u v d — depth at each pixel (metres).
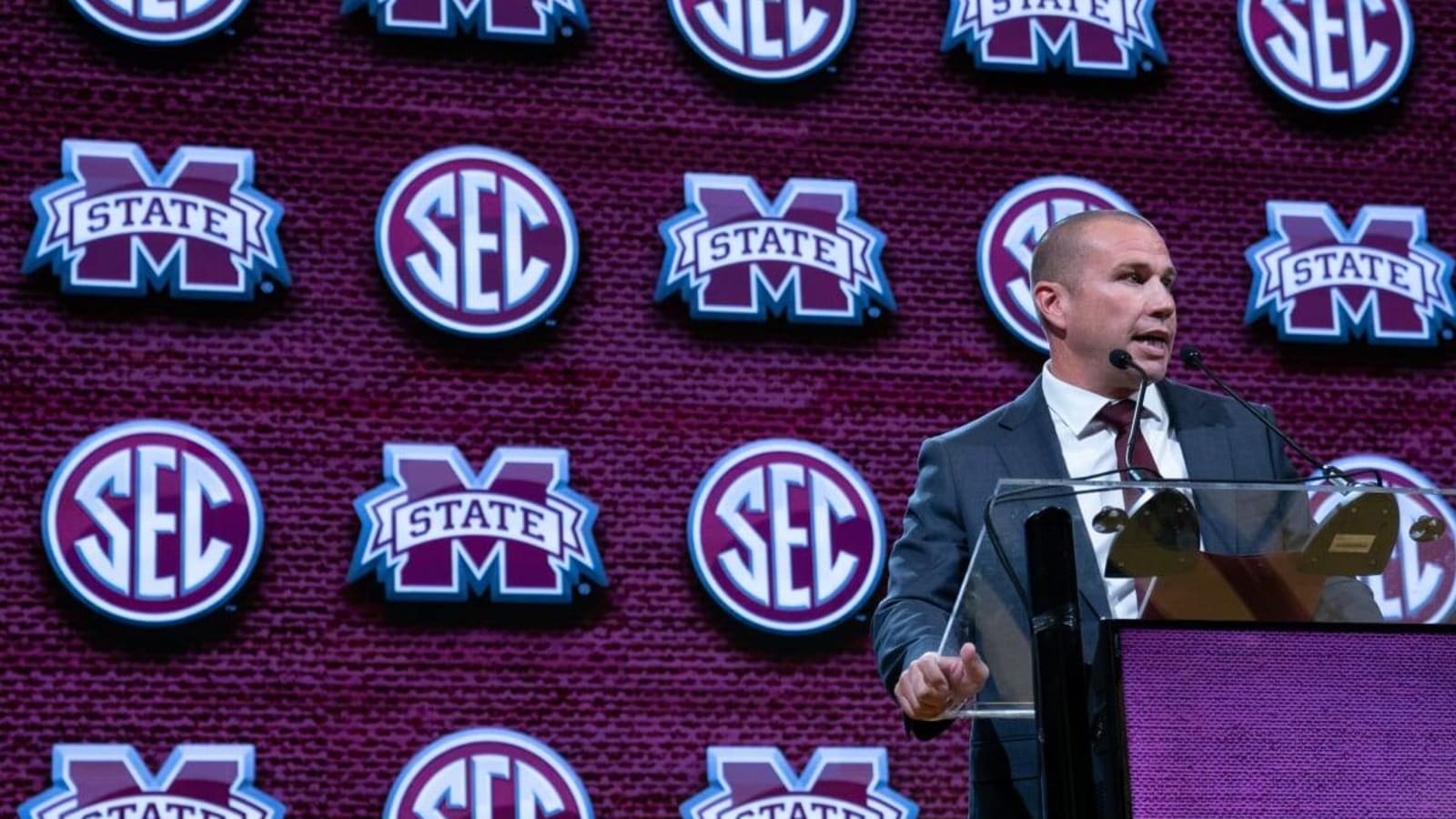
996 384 7.54
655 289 7.36
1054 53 7.78
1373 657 2.21
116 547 6.77
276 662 6.86
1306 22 8.01
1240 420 3.09
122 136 7.10
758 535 7.20
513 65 7.44
